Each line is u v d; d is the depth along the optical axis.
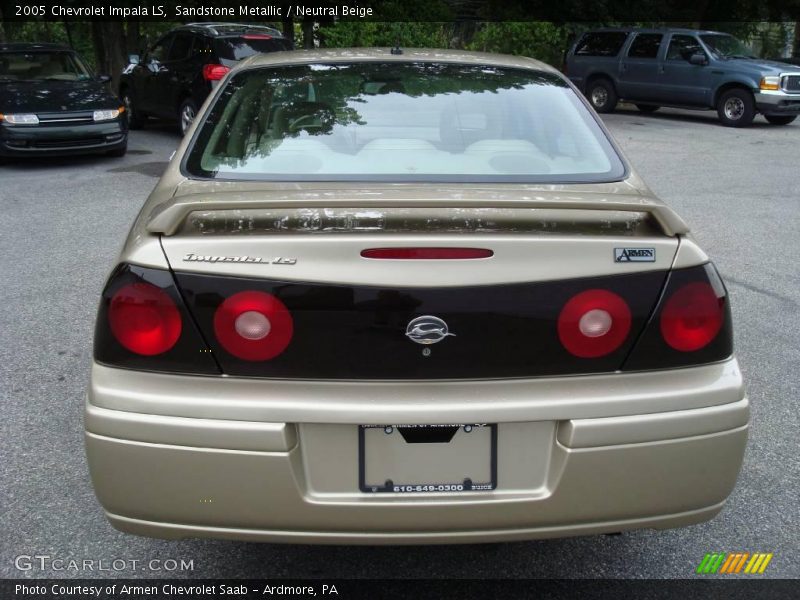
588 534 2.27
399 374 2.15
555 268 2.16
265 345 2.13
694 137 14.40
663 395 2.21
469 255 2.13
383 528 2.19
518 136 2.98
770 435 3.71
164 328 2.14
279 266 2.12
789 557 2.84
